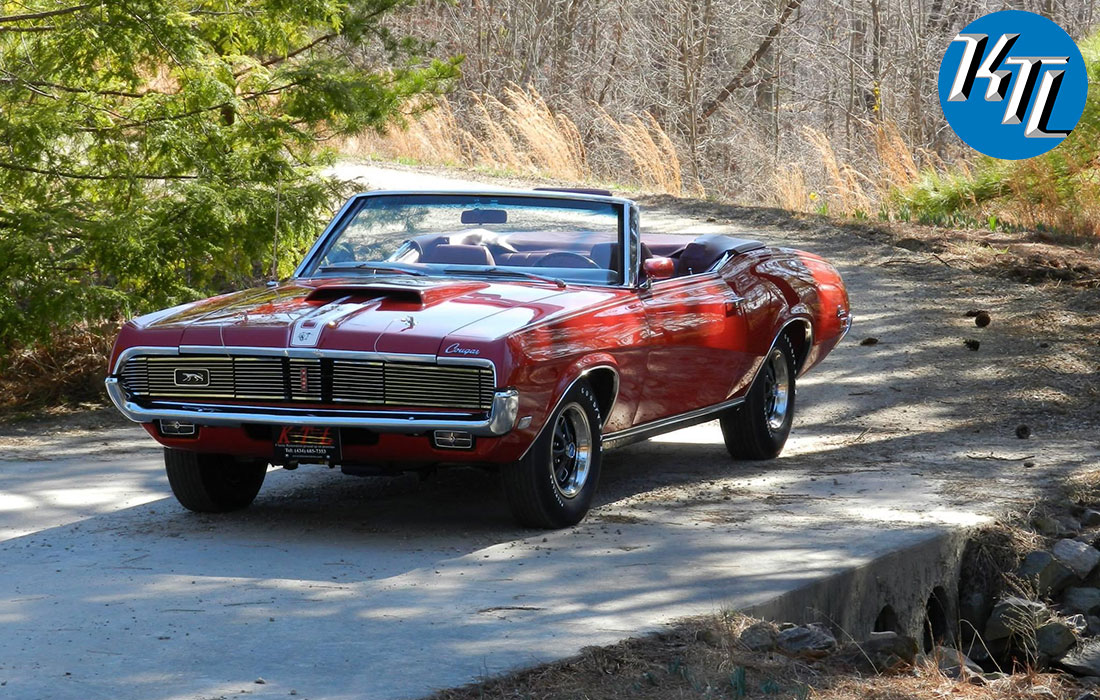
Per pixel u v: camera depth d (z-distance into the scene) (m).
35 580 7.90
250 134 17.34
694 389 10.50
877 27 50.53
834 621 7.95
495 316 8.72
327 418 8.48
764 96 61.84
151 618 7.05
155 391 8.95
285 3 17.30
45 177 16.42
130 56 16.39
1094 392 14.47
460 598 7.45
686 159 52.88
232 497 9.74
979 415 13.71
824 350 12.73
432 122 39.03
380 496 10.45
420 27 53.28
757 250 12.02
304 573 8.02
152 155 17.03
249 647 6.55
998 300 18.91
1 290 15.09
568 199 10.52
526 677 6.18
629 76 58.19
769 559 8.30
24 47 16.59
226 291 18.27
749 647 6.87
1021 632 8.53
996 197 29.69
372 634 6.76
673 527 9.23
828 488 10.60
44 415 15.28
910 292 19.58
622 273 10.02
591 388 9.51
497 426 8.28
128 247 15.36
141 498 10.41
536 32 54.94
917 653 7.30
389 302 9.09
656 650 6.65
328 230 10.66
